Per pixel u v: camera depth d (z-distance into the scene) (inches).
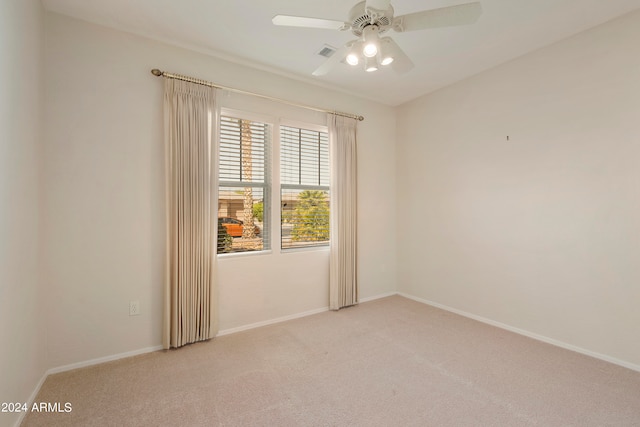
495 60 118.6
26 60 69.2
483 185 128.6
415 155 159.6
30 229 72.7
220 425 65.9
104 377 84.4
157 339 102.2
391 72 127.6
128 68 97.3
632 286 89.2
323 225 145.9
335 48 108.2
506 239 120.5
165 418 67.8
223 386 80.4
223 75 115.0
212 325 109.0
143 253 99.6
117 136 95.3
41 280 81.7
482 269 129.3
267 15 89.8
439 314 137.9
